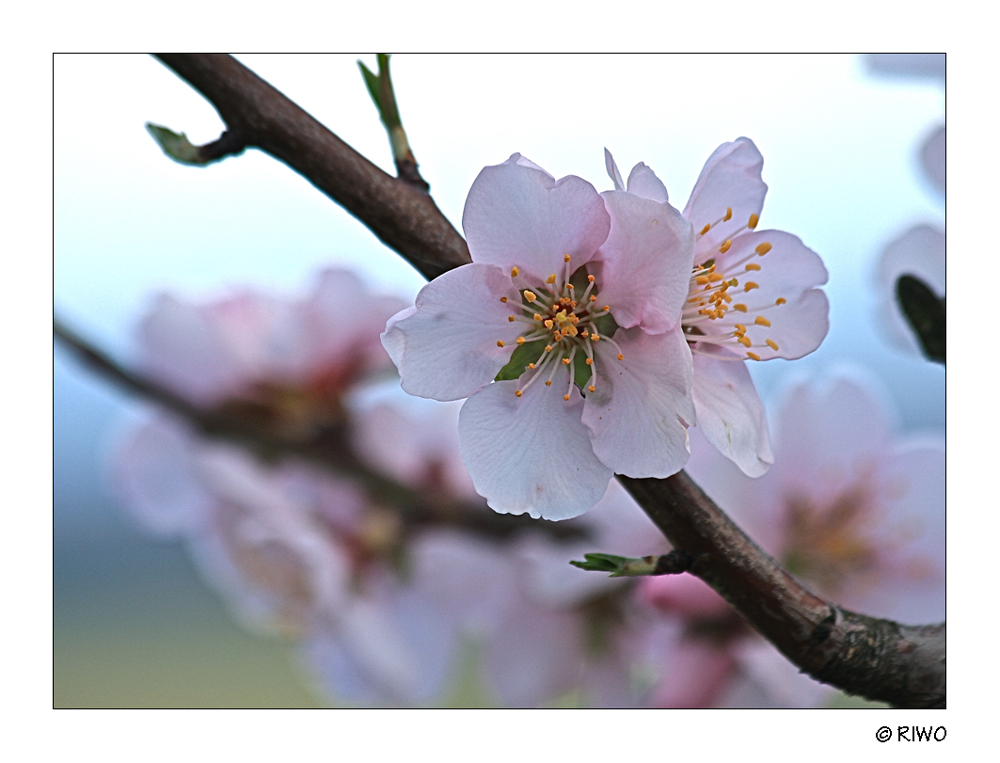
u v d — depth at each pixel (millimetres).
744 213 336
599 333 323
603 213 319
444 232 333
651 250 317
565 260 322
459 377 321
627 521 383
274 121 336
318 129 336
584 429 321
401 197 334
